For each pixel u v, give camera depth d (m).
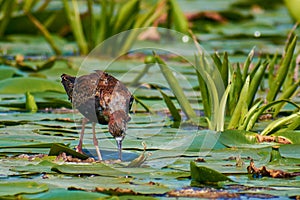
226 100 10.20
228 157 8.63
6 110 11.88
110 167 8.02
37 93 13.39
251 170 7.88
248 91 10.65
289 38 12.24
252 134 9.40
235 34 22.31
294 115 9.68
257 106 10.06
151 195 6.99
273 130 9.61
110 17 17.70
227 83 10.77
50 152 8.52
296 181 7.58
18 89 13.45
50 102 12.59
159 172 7.90
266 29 23.48
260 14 27.95
